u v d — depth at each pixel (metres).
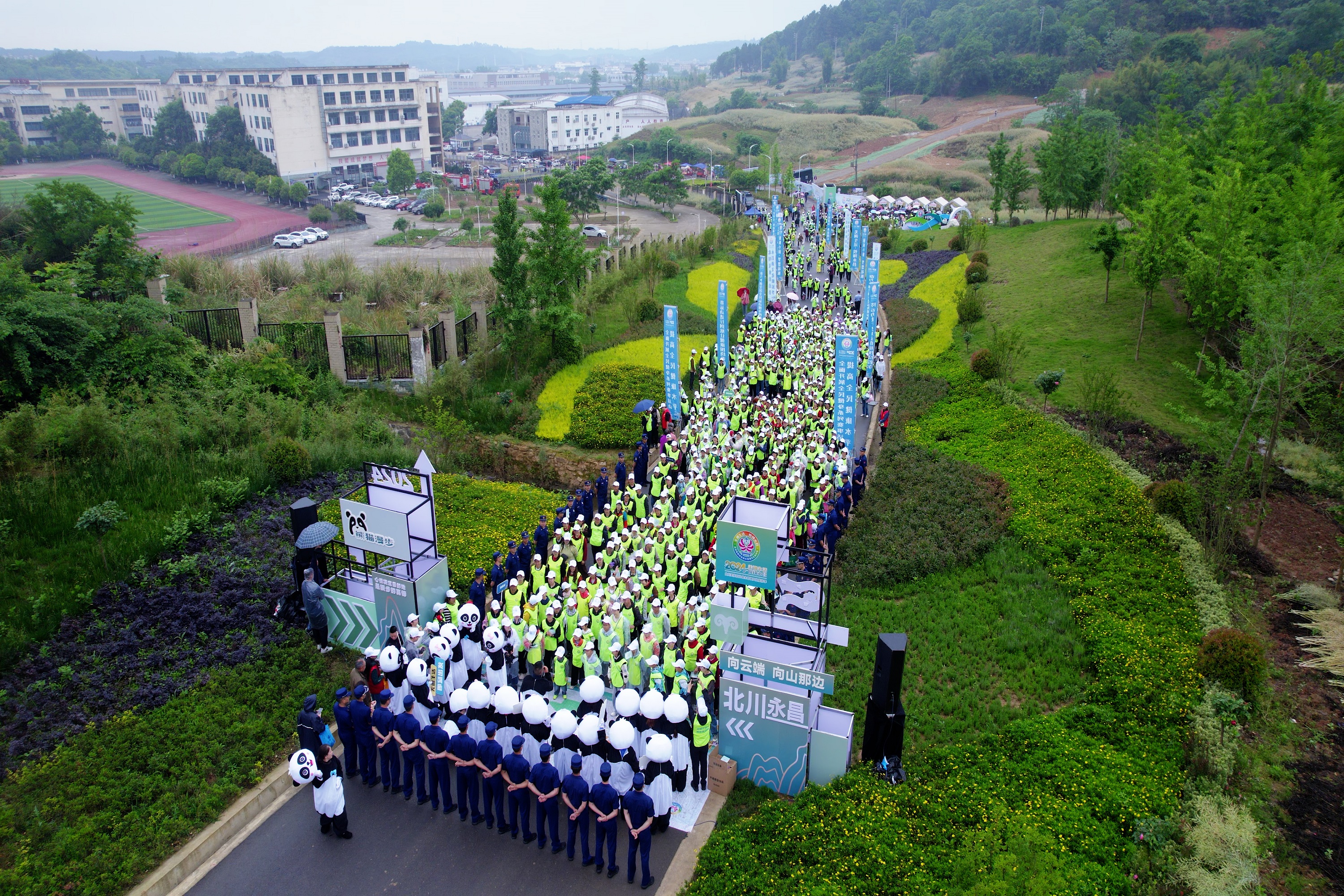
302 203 100.31
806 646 14.93
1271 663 16.08
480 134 185.12
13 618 17.36
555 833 12.94
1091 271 44.31
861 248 53.94
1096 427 26.91
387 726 13.79
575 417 32.66
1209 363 23.88
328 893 12.16
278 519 22.59
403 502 17.95
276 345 32.12
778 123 152.75
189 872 12.54
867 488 25.75
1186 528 20.58
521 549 19.77
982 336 39.53
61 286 29.39
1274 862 11.84
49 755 14.34
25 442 22.14
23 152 122.06
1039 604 18.91
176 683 16.19
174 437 24.81
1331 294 19.98
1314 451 23.31
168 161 115.56
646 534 19.81
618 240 71.62
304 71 115.88
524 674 17.12
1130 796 12.82
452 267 61.44
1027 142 117.56
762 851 12.33
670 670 14.97
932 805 12.90
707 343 41.62
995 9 186.12
